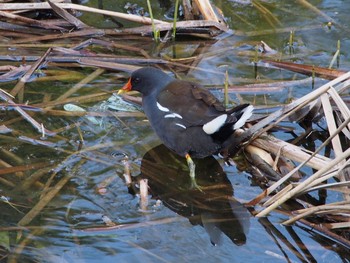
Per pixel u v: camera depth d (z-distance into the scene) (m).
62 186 9.80
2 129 11.02
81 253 8.50
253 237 8.95
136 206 9.52
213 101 10.00
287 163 10.28
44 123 11.26
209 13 14.46
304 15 15.09
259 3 15.55
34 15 14.55
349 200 8.92
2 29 13.94
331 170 9.30
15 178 9.92
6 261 8.27
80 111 11.62
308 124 11.46
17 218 9.09
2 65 12.89
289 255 8.59
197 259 8.49
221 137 9.81
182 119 9.95
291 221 9.05
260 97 12.09
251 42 14.04
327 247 8.72
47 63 12.91
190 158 10.23
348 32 14.35
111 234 8.88
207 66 13.17
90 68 12.95
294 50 13.77
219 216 9.41
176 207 9.59
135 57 13.14
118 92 11.08
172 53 13.67
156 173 10.31
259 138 10.65
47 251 8.51
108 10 14.96
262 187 10.03
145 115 11.66
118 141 10.92
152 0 15.54
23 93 12.02
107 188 9.83
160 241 8.81
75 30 14.05
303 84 12.45
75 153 10.55
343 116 10.13
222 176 10.30
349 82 10.96
